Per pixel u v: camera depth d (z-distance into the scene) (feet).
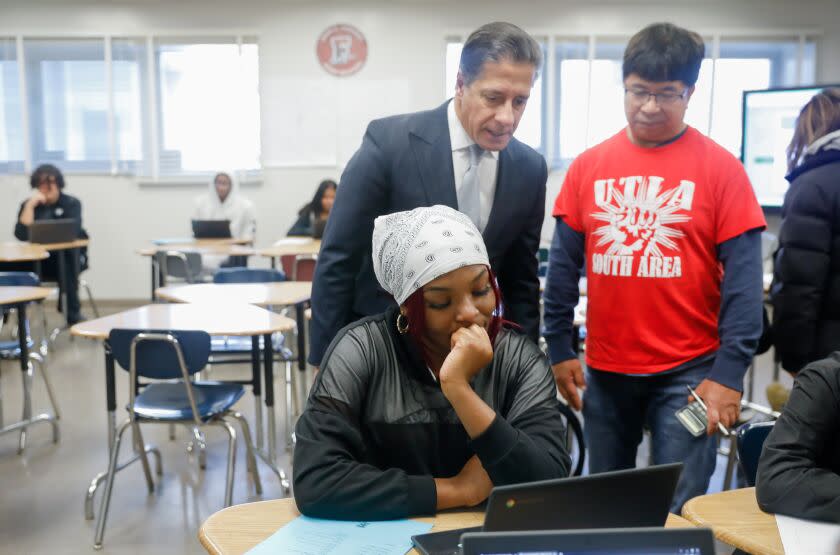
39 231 19.47
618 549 2.38
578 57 24.80
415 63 24.89
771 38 24.86
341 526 3.78
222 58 24.72
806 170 7.34
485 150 5.29
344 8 24.63
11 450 11.91
